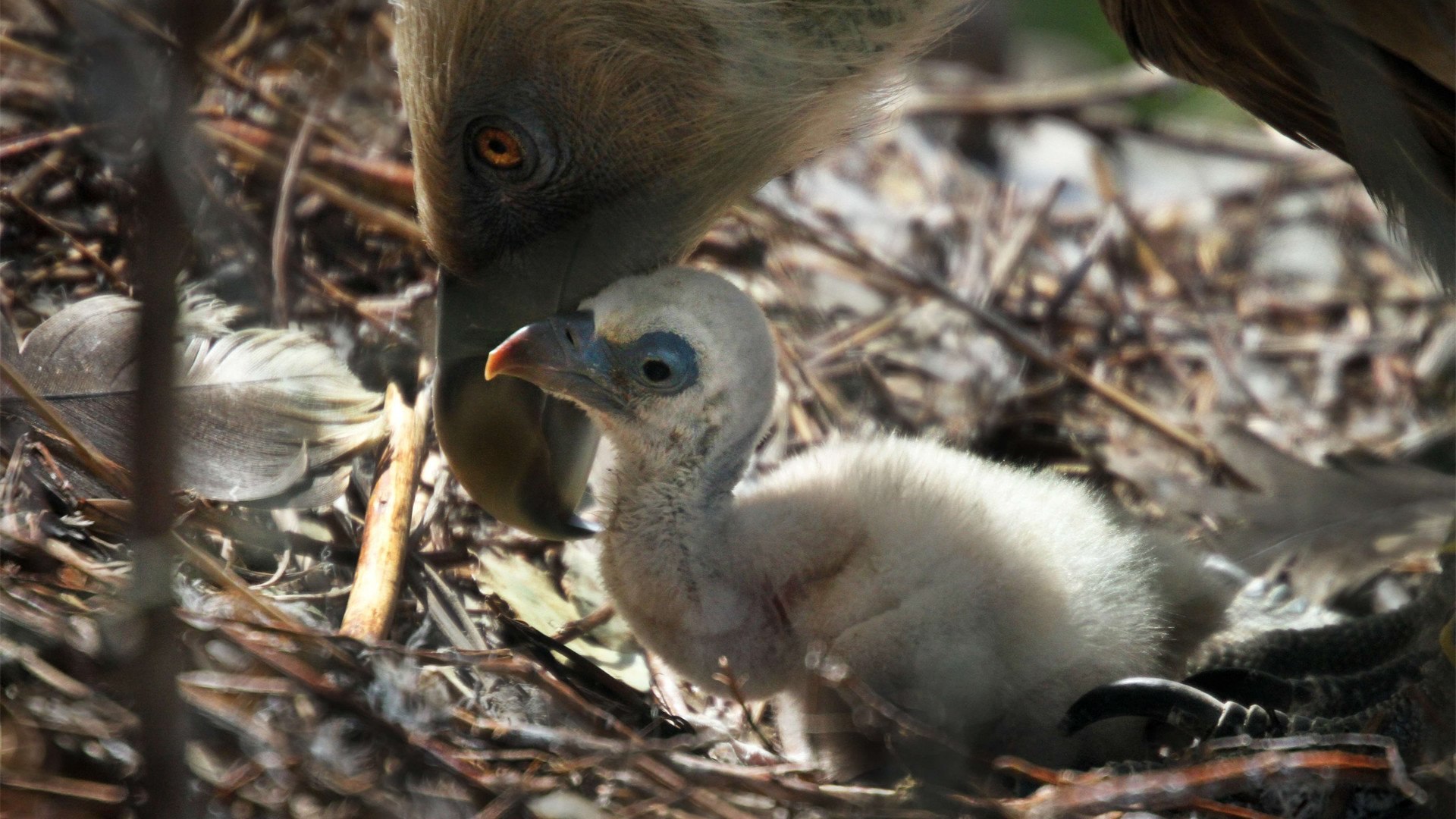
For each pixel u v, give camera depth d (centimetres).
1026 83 1300
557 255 657
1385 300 1024
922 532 610
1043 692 602
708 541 614
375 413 687
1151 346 949
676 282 618
